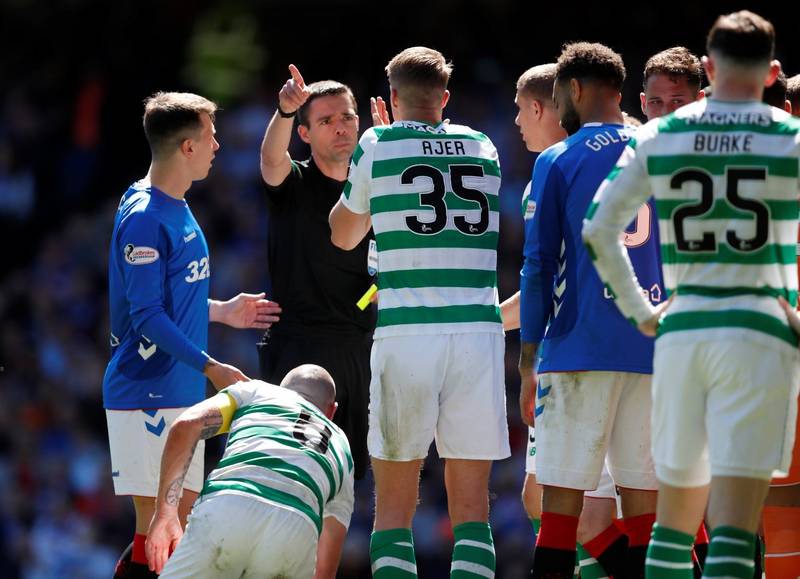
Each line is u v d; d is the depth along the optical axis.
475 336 19.77
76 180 67.38
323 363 23.53
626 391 18.94
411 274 19.81
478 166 20.23
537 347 19.20
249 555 19.22
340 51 69.81
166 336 21.31
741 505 15.82
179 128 22.30
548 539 18.91
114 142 68.25
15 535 52.47
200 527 19.17
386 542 19.70
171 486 19.75
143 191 22.47
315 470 19.78
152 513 22.33
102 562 51.41
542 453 19.08
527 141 22.28
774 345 15.95
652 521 19.20
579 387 18.81
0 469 54.91
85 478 54.62
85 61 70.56
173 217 22.28
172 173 22.44
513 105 64.06
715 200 16.22
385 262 20.05
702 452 16.38
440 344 19.67
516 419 48.88
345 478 20.50
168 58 69.75
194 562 19.06
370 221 21.23
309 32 70.19
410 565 19.61
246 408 20.36
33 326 61.09
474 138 20.42
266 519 19.16
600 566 21.03
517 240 56.12
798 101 22.70
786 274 16.47
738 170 16.19
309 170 23.98
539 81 21.86
